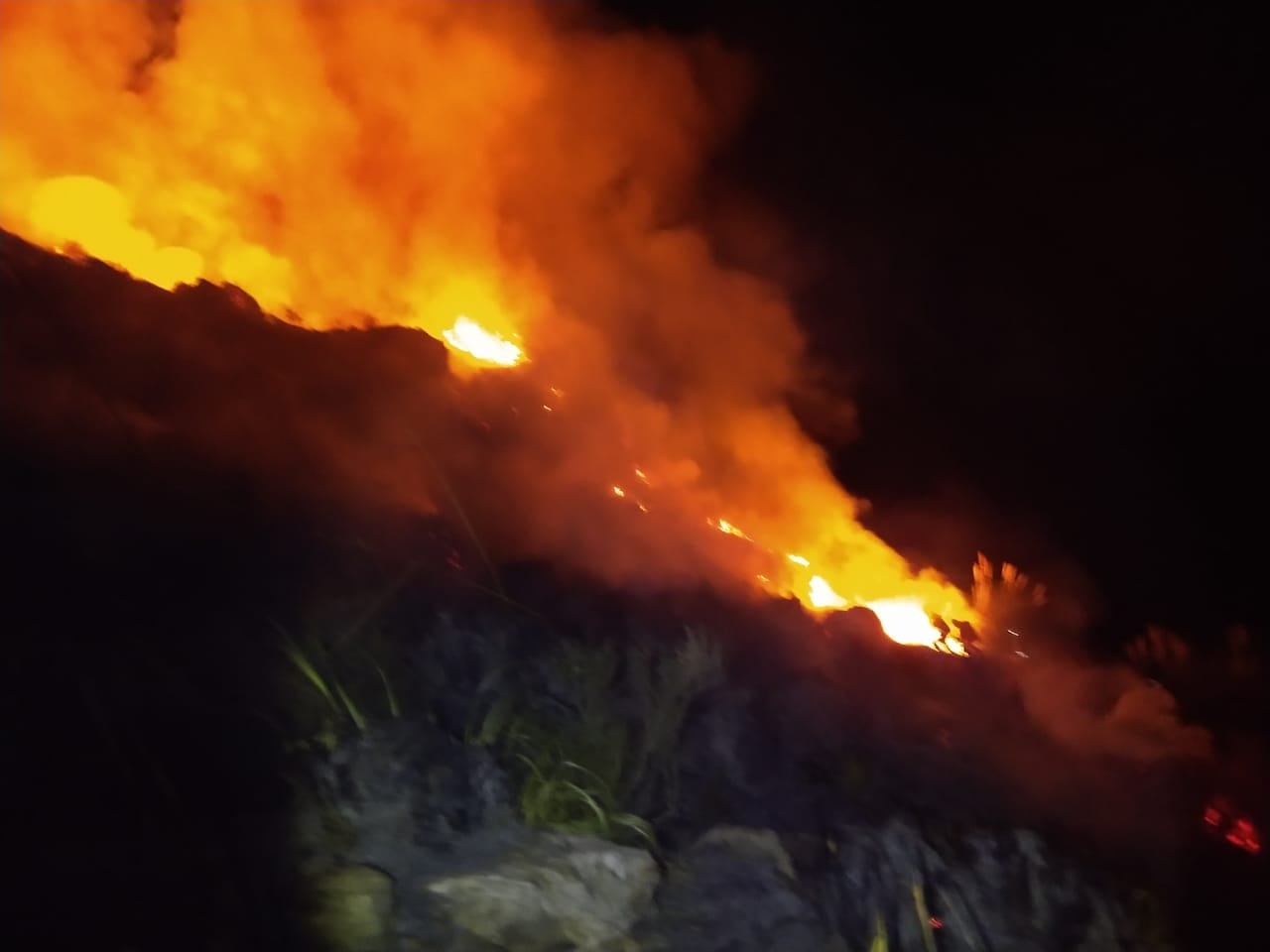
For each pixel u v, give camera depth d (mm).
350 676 3715
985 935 3666
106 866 2793
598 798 3621
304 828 3117
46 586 3441
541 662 4152
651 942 3154
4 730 2988
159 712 3254
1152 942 4121
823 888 3561
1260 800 6027
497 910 3051
